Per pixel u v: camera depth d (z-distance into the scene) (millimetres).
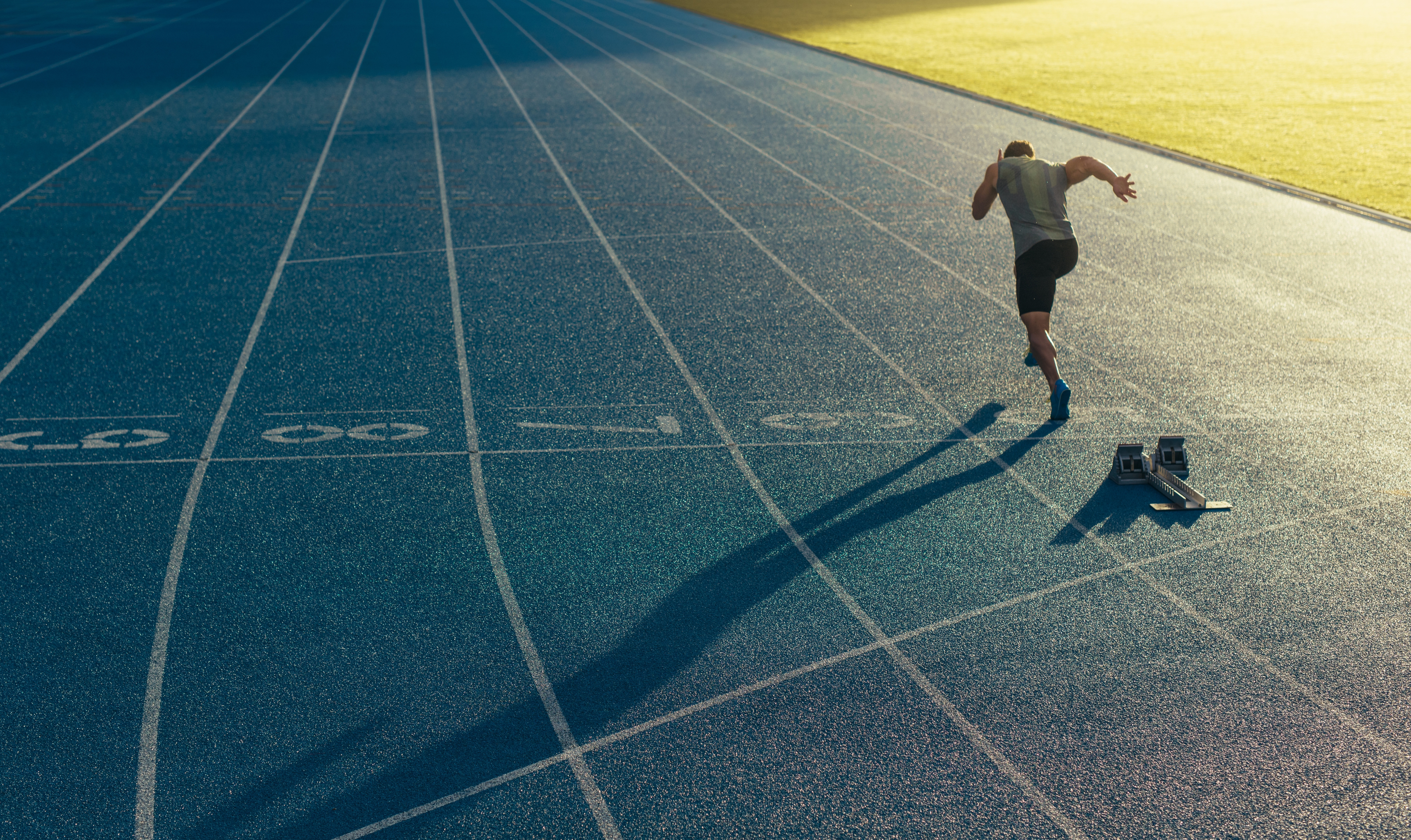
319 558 4426
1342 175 12172
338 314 7320
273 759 3318
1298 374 6637
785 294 7980
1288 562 4555
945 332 7297
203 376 6230
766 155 12711
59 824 3047
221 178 10852
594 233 9422
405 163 11734
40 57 18219
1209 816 3170
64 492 4879
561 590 4258
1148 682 3773
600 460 5383
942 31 26969
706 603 4199
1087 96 17703
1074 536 4762
